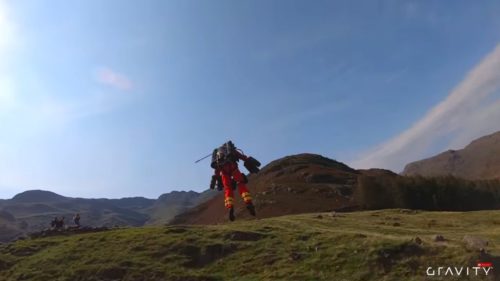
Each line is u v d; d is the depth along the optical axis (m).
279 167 63.66
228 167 11.89
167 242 13.02
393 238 10.16
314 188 47.88
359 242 10.32
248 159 12.00
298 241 11.51
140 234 14.41
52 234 21.27
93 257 13.16
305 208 41.41
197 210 68.19
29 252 15.32
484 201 35.03
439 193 35.41
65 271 12.66
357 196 41.97
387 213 21.94
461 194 35.25
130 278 11.37
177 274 11.05
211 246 12.06
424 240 10.41
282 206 43.44
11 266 14.20
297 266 10.02
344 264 9.52
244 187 11.82
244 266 10.82
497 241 10.69
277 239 11.93
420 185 36.00
